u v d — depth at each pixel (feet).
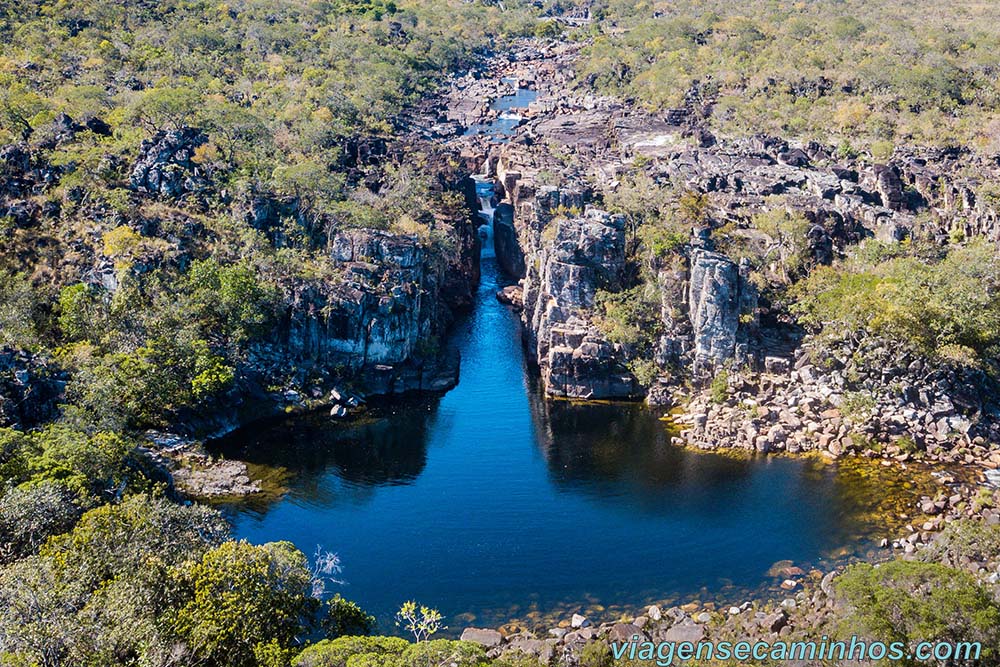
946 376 440.04
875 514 363.35
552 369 477.77
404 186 610.65
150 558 257.75
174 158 547.08
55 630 222.28
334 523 359.66
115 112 624.18
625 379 477.36
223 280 458.91
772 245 535.19
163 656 224.74
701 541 347.56
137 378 407.23
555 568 331.98
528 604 311.47
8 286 451.94
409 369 497.87
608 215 514.68
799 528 354.95
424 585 321.52
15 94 637.30
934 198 619.67
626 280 504.84
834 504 371.56
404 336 491.72
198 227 508.12
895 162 652.07
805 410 433.89
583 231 502.79
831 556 335.26
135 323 445.78
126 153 554.46
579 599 314.14
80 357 410.93
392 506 374.02
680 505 373.81
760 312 490.49
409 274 511.81
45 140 558.97
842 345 457.68
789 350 470.80
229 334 459.73
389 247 508.12
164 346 427.74
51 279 475.31
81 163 531.50
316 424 444.55
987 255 510.17
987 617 240.12
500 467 408.05
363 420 451.94
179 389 419.95
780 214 555.28
